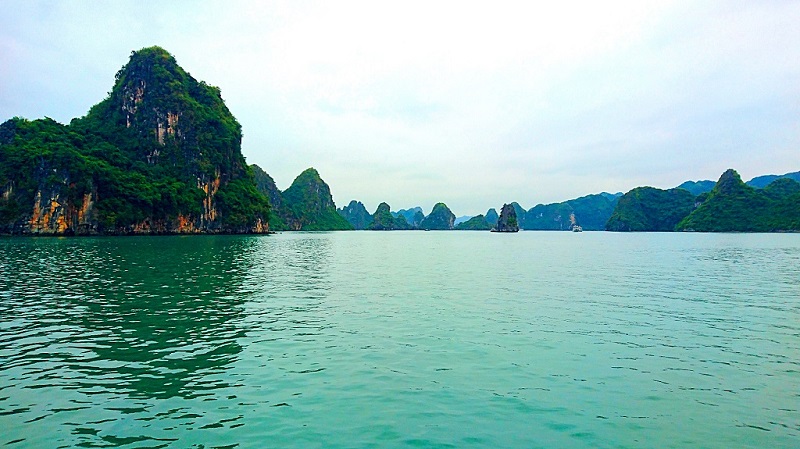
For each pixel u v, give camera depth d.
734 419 9.42
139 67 129.62
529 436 8.59
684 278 33.03
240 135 152.75
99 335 15.16
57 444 7.96
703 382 11.48
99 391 10.39
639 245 91.56
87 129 123.25
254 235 134.88
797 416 9.59
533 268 41.06
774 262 47.44
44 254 46.25
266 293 24.47
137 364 12.29
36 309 19.09
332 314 19.02
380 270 38.22
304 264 42.97
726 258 53.38
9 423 8.72
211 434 8.42
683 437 8.63
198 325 16.77
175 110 127.38
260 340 14.77
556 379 11.59
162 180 116.50
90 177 97.00
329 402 9.95
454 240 131.50
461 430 8.77
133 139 123.25
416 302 22.11
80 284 26.03
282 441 8.22
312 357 13.05
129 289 24.59
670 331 16.66
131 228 105.00
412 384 11.09
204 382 11.03
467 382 11.28
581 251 70.69
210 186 129.50
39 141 98.81
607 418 9.39
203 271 34.06
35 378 11.15
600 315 19.39
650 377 11.82
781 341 15.38
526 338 15.45
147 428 8.62
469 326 17.09
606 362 12.99
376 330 16.31
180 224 117.50
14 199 91.00
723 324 17.88
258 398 10.12
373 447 8.07
